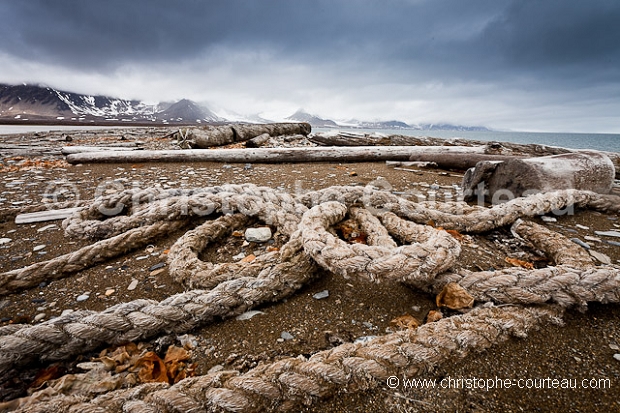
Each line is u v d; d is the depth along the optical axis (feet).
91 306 6.23
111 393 3.87
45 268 6.95
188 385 3.98
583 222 9.98
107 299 6.44
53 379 4.43
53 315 5.94
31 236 9.21
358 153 21.72
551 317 5.36
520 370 4.50
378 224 8.70
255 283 6.01
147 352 4.90
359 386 4.21
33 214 10.46
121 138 43.60
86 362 4.67
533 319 5.29
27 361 4.58
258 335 5.35
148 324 5.08
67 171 18.13
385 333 5.37
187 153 20.74
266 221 9.53
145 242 8.59
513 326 5.08
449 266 5.93
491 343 4.87
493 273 6.00
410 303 6.13
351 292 6.53
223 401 3.82
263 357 4.88
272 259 6.79
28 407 3.56
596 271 5.65
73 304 6.27
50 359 4.70
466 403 4.05
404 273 5.76
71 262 7.27
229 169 18.69
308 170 18.58
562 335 5.09
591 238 8.75
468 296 5.75
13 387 4.32
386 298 6.30
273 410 3.92
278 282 6.18
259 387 3.98
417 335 4.80
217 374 4.21
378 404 4.05
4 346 4.37
